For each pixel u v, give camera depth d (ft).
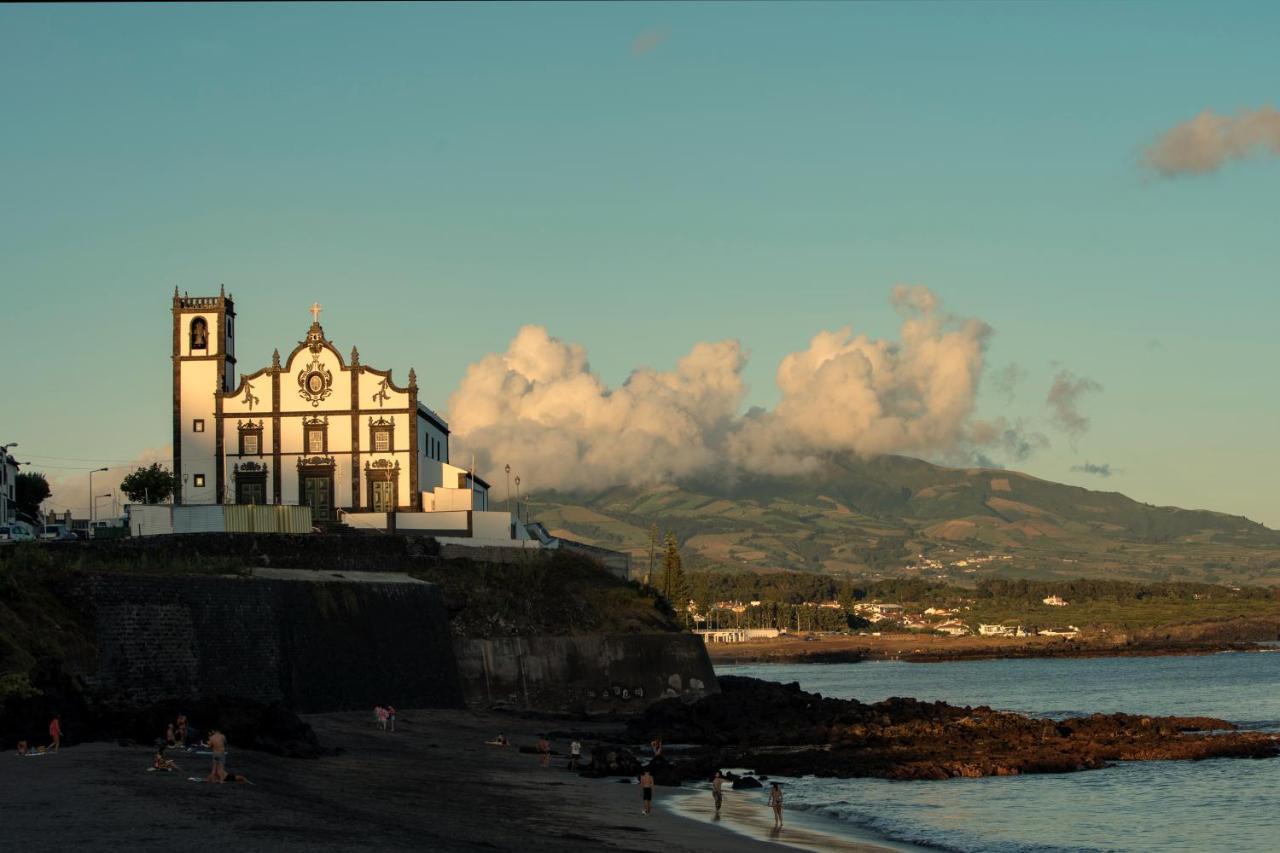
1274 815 226.58
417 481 459.32
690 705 367.04
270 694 296.51
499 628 372.99
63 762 187.52
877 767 271.69
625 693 378.12
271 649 300.40
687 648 393.09
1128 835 208.64
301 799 179.32
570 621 388.78
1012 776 266.77
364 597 332.80
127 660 266.36
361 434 460.96
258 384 464.24
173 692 273.13
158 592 277.44
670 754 294.25
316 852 138.21
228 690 286.87
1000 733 321.73
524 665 365.61
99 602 265.13
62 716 211.20
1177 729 339.57
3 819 147.33
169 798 163.53
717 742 317.01
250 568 332.39
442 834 166.50
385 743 277.64
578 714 367.45
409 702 335.47
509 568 397.80
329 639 317.63
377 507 458.50
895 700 391.45
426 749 273.75
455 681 351.25
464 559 391.04
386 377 461.78
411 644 341.82
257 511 396.57
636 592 424.05
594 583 412.77
